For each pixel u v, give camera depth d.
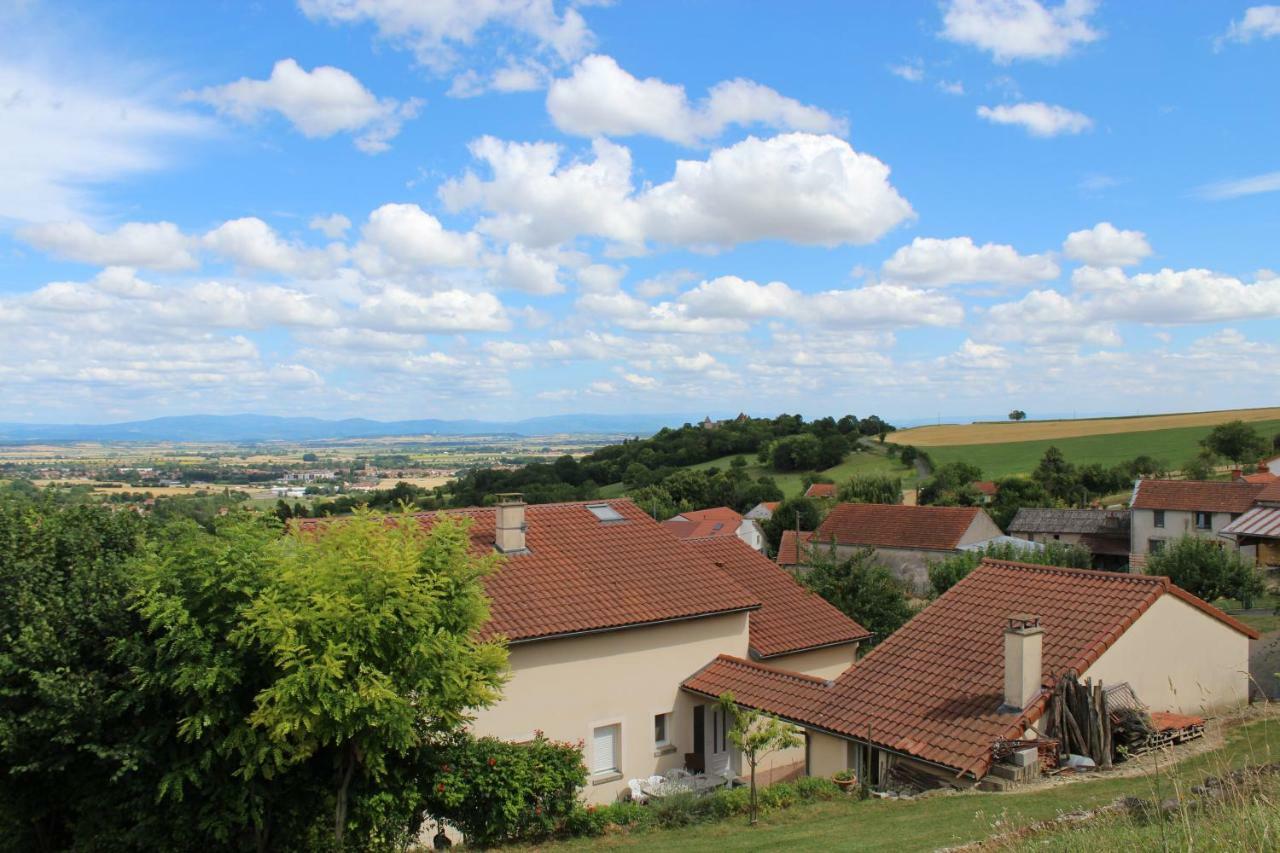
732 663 22.81
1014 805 13.90
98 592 13.77
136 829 14.01
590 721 21.09
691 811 16.48
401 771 15.41
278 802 15.05
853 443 128.12
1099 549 70.19
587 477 119.88
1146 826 10.11
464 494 104.38
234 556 13.76
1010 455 111.44
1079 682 16.83
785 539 69.12
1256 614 37.59
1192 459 93.81
